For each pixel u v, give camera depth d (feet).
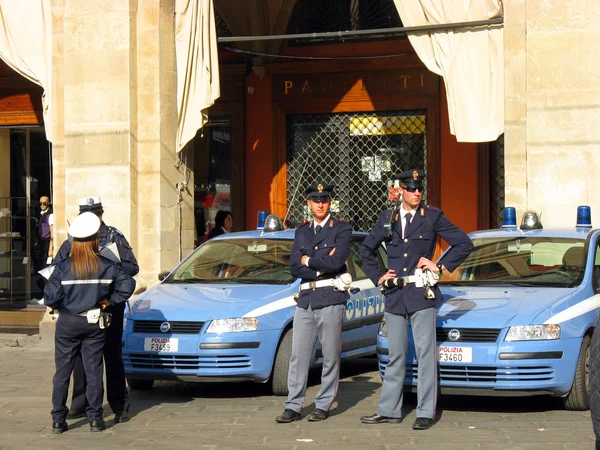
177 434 24.52
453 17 37.19
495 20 36.47
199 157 54.24
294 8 52.19
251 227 53.26
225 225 47.98
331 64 51.65
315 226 26.27
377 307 34.86
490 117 36.99
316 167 52.60
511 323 25.44
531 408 27.22
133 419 26.63
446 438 23.40
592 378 12.34
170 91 41.04
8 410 28.12
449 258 24.99
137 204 40.78
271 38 39.22
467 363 25.43
